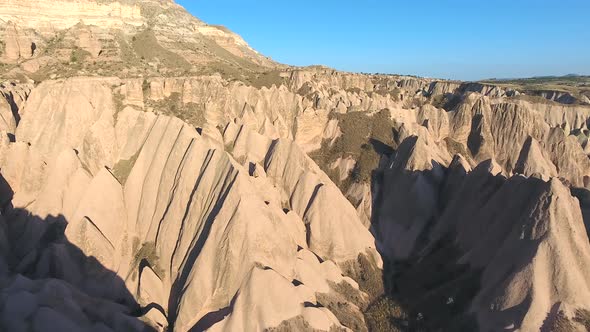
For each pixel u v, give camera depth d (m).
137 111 43.66
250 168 42.41
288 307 26.75
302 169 41.25
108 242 33.81
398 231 40.62
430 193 41.09
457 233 35.12
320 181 39.59
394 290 33.50
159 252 33.69
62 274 31.11
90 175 38.09
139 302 30.73
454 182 40.28
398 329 28.73
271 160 43.28
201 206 33.00
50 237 35.25
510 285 26.06
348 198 46.56
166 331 28.42
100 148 39.84
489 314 26.23
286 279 28.00
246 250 28.86
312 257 32.56
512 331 24.45
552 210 26.92
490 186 34.53
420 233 39.34
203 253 29.39
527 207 28.28
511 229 29.56
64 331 24.53
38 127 42.88
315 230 35.88
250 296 26.94
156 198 36.66
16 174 39.56
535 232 27.05
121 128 42.19
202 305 28.17
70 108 42.12
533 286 25.33
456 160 41.91
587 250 26.81
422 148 43.16
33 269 32.06
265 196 37.66
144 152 39.00
